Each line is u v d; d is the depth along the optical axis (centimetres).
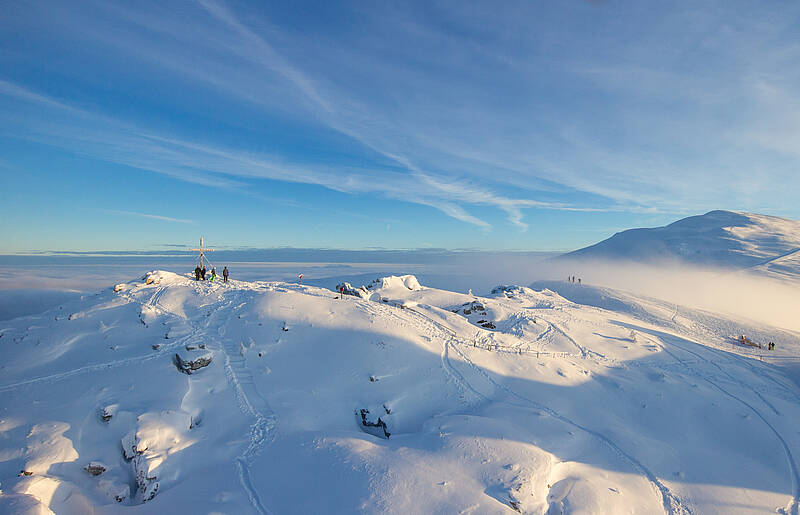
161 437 1616
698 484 1861
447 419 1961
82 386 1894
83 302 2936
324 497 1334
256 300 2941
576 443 2009
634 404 2555
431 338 2894
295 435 1753
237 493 1381
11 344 2244
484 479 1470
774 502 1788
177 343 2341
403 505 1282
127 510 1345
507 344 3170
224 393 2025
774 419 2530
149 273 3469
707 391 2822
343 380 2269
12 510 1105
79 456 1530
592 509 1459
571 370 2845
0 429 1575
